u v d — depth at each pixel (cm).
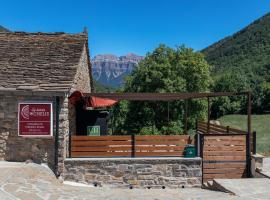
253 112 4647
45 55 1517
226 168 1422
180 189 1345
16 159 1345
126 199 1009
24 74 1390
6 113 1345
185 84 2728
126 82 2984
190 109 2697
